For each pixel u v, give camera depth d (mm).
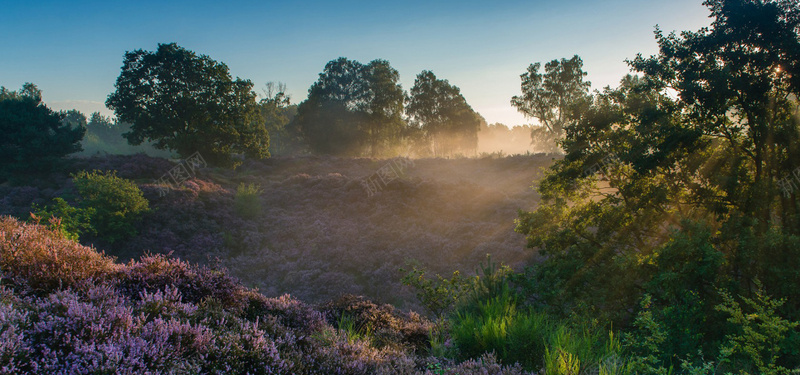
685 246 8820
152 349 3168
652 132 11750
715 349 7086
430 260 19875
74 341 3084
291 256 21625
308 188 32156
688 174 12492
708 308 8133
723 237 9820
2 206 22703
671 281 8422
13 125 30203
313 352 4441
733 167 11727
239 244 23094
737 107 11500
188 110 39312
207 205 26812
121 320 3498
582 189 14203
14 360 2729
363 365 4336
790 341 5930
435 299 10305
